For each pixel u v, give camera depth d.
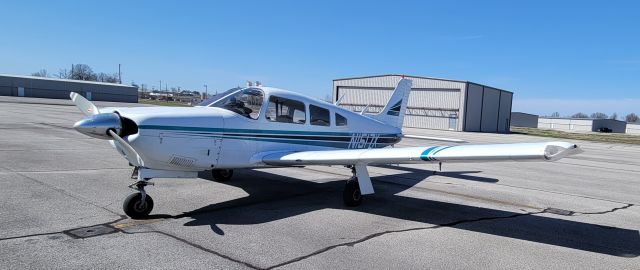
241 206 5.63
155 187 6.48
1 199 5.29
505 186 8.15
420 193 7.05
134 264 3.48
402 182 8.09
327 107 7.07
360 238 4.45
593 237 4.84
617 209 6.47
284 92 6.39
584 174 10.69
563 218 5.71
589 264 3.95
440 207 6.05
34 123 17.53
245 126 5.74
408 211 5.74
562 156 3.96
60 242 3.91
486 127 46.06
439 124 41.66
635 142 34.59
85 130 4.59
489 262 3.90
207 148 5.30
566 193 7.69
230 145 5.55
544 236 4.80
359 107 45.25
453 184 8.09
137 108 5.23
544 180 9.25
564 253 4.24
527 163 12.64
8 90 57.22
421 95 42.75
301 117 6.58
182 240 4.13
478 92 42.47
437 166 10.68
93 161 8.68
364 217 5.34
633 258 4.15
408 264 3.77
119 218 4.77
